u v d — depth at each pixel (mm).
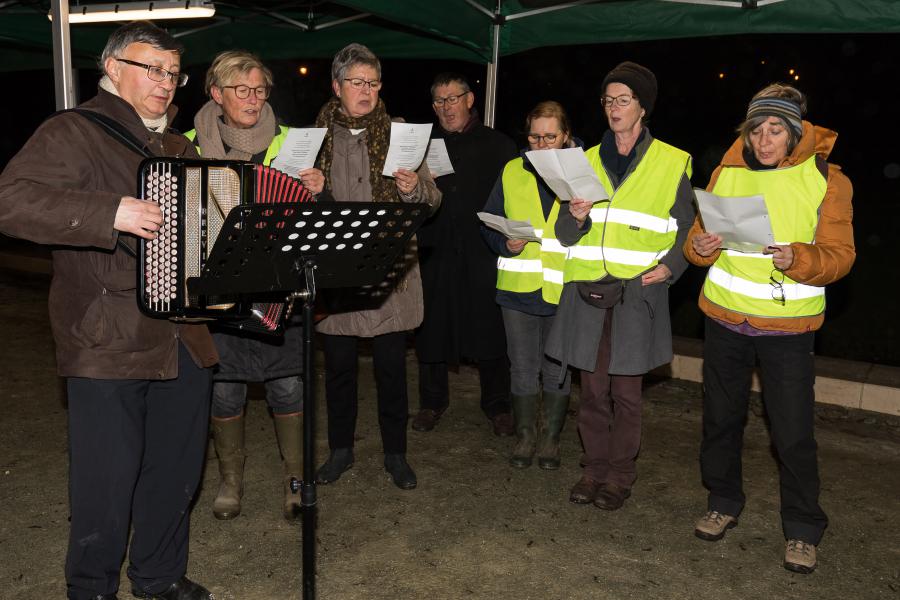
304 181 3414
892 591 3357
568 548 3635
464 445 4809
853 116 23125
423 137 3586
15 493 4059
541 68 19328
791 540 3506
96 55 6699
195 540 3629
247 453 4609
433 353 4824
